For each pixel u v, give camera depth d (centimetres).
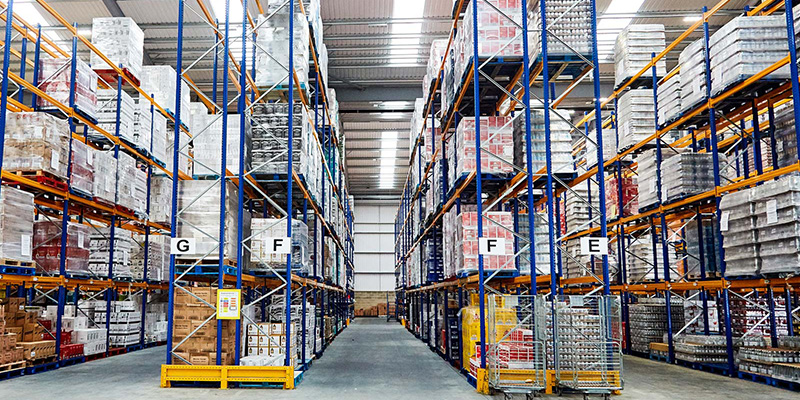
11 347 851
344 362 1130
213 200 795
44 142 841
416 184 1734
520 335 725
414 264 1819
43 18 1719
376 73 2283
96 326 1258
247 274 895
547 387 704
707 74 935
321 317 1328
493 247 760
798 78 797
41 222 984
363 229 4047
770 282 821
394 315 3872
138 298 1427
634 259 1352
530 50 859
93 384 792
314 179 1134
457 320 1102
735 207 839
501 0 824
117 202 1088
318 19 1241
